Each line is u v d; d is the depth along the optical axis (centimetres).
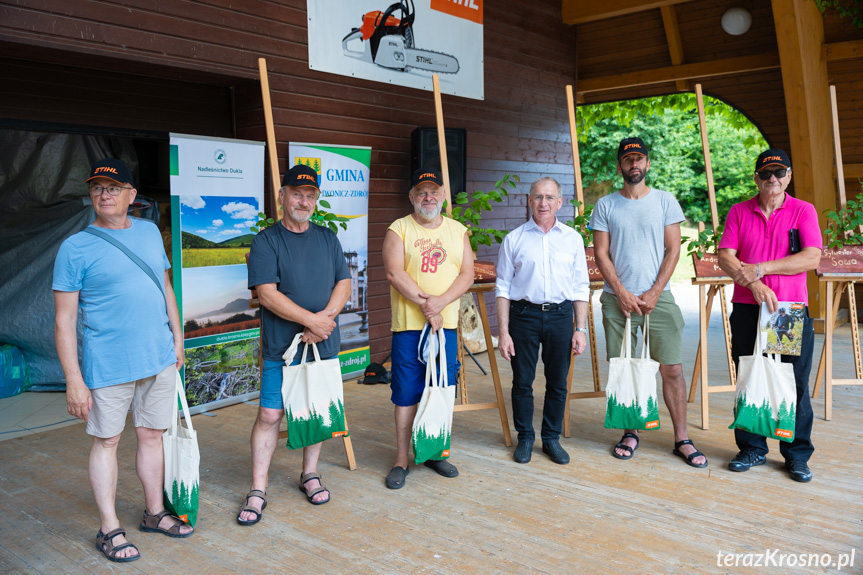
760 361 320
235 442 387
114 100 427
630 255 343
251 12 452
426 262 316
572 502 299
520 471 338
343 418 303
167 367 262
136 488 320
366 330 536
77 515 292
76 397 236
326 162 490
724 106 1055
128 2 386
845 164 737
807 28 641
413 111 583
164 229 534
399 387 324
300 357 297
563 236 342
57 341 235
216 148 433
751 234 329
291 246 287
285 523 283
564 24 781
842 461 344
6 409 459
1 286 509
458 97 629
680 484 318
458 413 439
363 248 522
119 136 432
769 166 316
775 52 763
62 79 402
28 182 508
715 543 260
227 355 455
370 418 430
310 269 288
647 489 313
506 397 478
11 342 506
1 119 379
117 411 248
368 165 517
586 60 895
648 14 819
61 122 403
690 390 459
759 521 278
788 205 324
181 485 269
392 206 572
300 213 285
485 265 380
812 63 659
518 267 343
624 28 847
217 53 434
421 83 586
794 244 320
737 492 308
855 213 423
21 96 386
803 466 322
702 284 399
